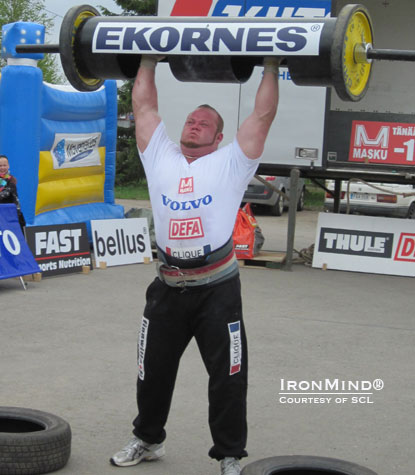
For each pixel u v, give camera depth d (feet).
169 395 13.35
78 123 40.32
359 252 37.37
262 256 38.45
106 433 15.15
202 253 12.30
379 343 23.57
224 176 12.27
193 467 13.75
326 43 11.36
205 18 12.23
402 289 33.35
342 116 43.27
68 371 19.22
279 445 14.98
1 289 29.71
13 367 19.38
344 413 17.06
